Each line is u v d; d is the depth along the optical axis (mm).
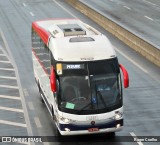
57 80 28188
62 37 30625
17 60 51562
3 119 34375
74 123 28000
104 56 28609
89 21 71562
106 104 28094
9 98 39156
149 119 33750
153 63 48875
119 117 28391
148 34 64500
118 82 28469
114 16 78625
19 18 74875
